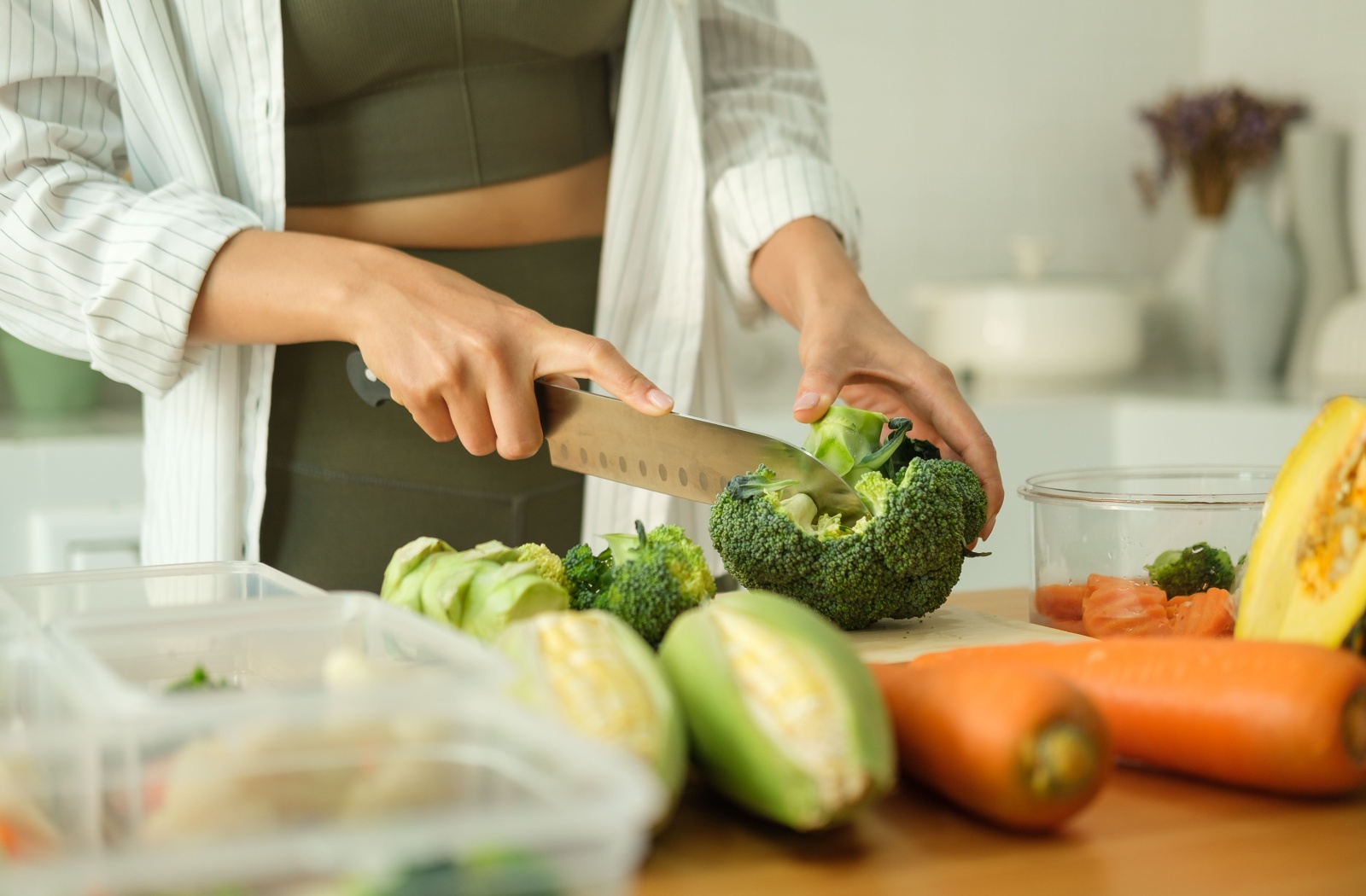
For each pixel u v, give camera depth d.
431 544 0.85
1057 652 0.70
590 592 0.84
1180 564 0.89
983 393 2.61
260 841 0.39
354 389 1.22
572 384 1.08
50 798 0.46
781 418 2.23
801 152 1.35
